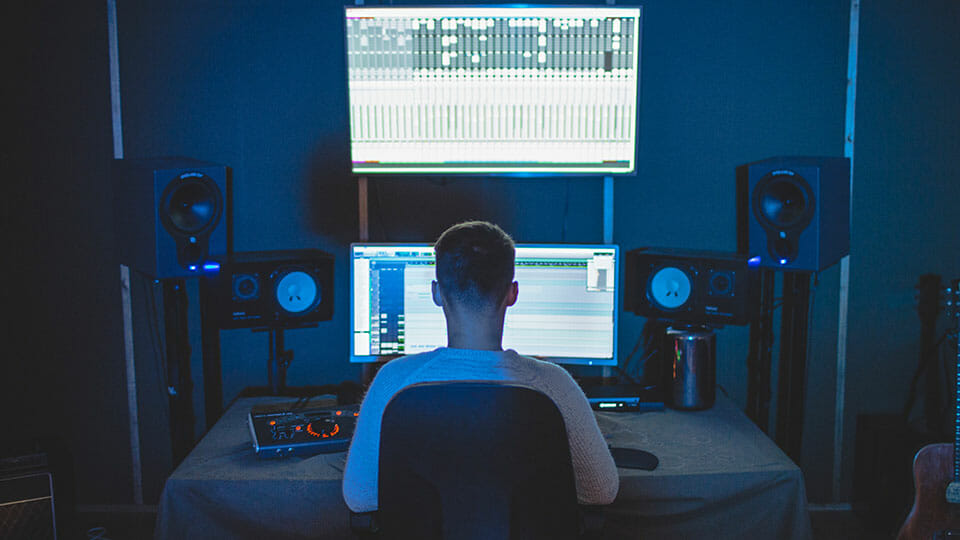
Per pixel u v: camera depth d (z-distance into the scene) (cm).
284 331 284
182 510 200
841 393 296
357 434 158
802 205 247
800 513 204
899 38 278
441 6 259
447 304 151
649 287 257
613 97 265
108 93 276
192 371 288
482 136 267
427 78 264
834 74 279
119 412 292
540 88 264
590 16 260
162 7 271
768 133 281
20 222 282
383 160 269
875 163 285
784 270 254
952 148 285
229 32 273
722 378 292
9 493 246
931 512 234
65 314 287
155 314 287
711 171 282
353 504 161
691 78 278
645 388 258
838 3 276
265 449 210
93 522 291
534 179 279
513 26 261
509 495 139
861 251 289
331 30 273
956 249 290
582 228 282
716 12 275
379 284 258
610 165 269
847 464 301
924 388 296
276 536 202
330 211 281
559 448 140
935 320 293
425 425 137
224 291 246
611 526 206
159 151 278
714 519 205
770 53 277
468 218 280
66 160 279
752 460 210
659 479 202
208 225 248
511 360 150
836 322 292
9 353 288
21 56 274
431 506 141
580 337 259
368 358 262
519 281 258
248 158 278
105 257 284
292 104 276
